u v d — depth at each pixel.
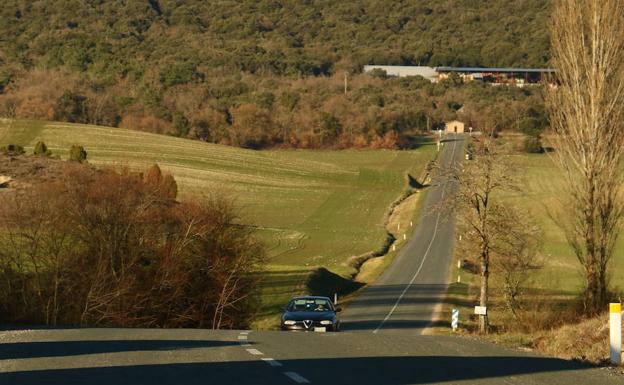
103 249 70.81
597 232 42.81
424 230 151.50
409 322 77.62
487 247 72.06
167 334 29.66
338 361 20.47
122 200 73.00
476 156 72.00
